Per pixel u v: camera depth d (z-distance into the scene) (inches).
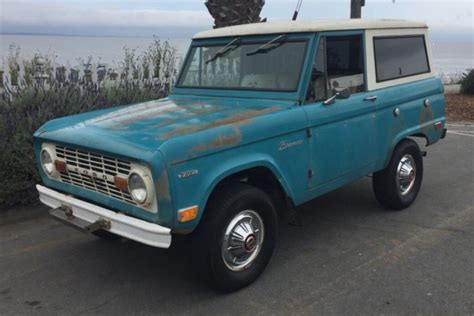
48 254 186.5
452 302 144.0
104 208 145.6
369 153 193.5
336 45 178.7
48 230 209.9
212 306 146.4
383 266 167.9
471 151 342.6
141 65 339.3
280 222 210.4
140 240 133.3
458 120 482.6
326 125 172.1
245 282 153.9
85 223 148.3
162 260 179.2
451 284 154.5
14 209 223.6
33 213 225.5
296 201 165.8
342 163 181.2
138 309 146.3
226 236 145.9
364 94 190.9
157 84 323.0
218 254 144.0
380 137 198.1
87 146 141.7
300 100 165.8
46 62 308.5
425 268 165.6
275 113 156.9
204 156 135.1
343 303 145.1
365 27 191.3
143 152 127.7
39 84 287.9
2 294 157.0
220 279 147.0
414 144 219.9
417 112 217.6
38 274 170.4
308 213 223.3
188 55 206.8
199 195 134.5
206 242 142.1
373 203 234.2
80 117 171.2
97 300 152.2
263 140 150.9
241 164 143.6
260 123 150.3
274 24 183.9
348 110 180.2
